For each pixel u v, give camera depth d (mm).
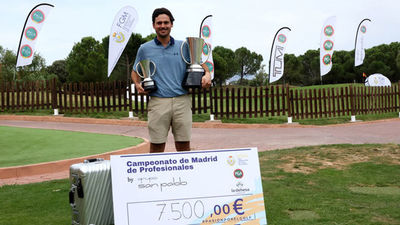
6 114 15719
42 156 7191
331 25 18750
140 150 8281
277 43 16328
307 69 87750
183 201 2885
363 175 5637
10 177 6055
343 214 3820
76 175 2992
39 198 4535
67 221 3678
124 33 14742
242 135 11820
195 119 15820
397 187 5016
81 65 48406
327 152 7512
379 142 9836
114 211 2760
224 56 77438
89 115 15508
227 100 15977
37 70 47469
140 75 3746
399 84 21188
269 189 4832
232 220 2957
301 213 3893
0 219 3729
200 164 2959
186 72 3660
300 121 16781
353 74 77500
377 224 3527
